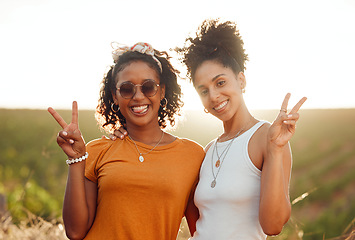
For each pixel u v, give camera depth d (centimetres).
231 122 344
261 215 293
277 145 288
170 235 327
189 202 350
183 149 345
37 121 2839
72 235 327
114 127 382
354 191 1806
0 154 1945
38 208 777
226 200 312
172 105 373
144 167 328
